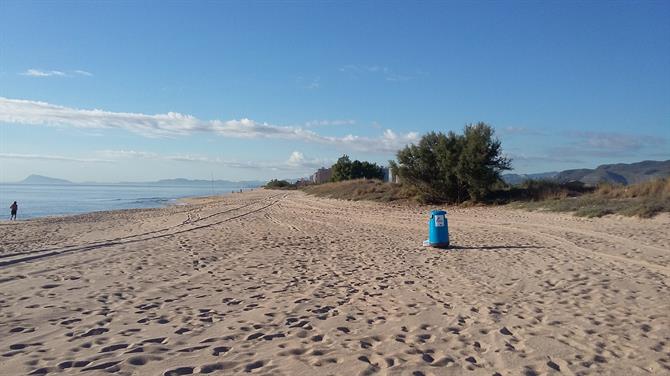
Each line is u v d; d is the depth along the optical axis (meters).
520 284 9.67
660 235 15.73
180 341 6.17
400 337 6.38
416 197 35.72
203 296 8.77
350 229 21.84
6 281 9.90
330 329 6.74
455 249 14.81
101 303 8.16
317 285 9.77
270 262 12.67
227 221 27.03
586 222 20.20
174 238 18.19
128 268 11.55
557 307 7.88
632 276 10.16
